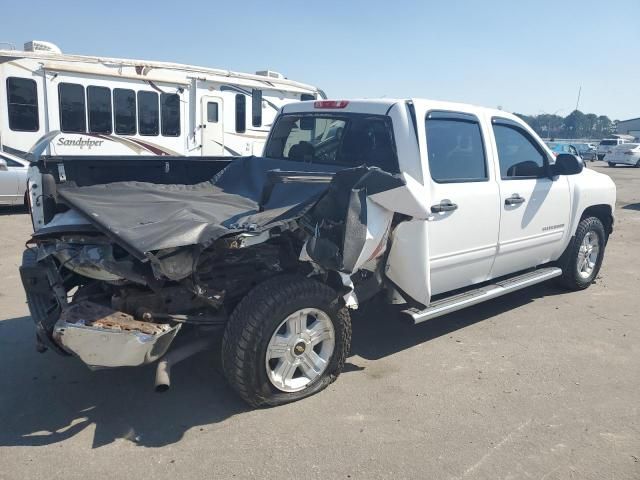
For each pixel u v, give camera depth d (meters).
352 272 3.69
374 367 4.43
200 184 4.88
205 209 3.84
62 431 3.48
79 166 4.30
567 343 4.99
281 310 3.58
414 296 4.32
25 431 3.48
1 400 3.83
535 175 5.48
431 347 4.84
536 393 4.05
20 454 3.24
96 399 3.87
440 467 3.18
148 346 3.23
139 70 12.76
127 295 3.43
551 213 5.66
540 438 3.48
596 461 3.26
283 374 3.74
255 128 14.94
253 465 3.17
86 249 3.39
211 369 4.30
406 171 4.32
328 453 3.29
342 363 4.05
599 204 6.38
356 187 3.61
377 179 3.70
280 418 3.65
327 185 3.78
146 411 3.72
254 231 3.40
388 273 4.27
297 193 3.97
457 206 4.57
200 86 13.73
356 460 3.23
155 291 3.42
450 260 4.66
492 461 3.24
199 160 5.07
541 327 5.38
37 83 11.62
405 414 3.73
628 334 5.23
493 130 5.10
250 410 3.74
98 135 12.40
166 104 13.29
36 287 3.91
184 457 3.23
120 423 3.58
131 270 3.30
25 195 11.00
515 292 6.53
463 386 4.14
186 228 3.24
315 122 5.13
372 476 3.09
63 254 3.44
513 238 5.25
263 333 3.53
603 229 6.61
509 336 5.13
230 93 14.27
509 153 5.27
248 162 5.07
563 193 5.78
